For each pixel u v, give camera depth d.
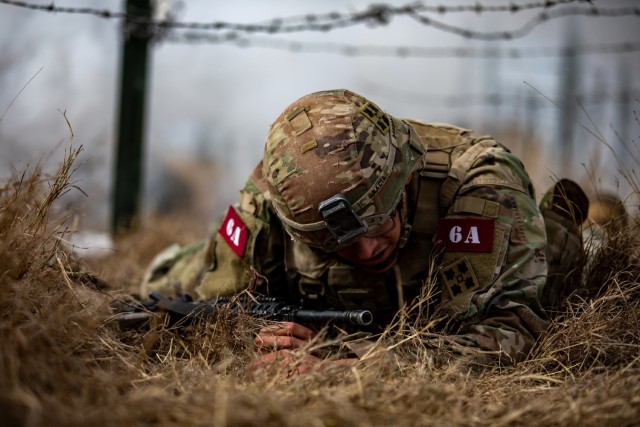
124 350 6.00
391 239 6.46
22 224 6.05
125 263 11.09
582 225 7.83
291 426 4.53
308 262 7.16
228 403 4.71
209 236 8.13
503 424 4.96
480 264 6.51
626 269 7.30
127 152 14.54
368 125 6.31
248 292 6.68
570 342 6.42
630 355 6.34
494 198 6.64
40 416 4.37
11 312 5.41
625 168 7.68
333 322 6.39
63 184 6.33
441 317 6.62
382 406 4.96
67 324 5.58
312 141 6.23
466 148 7.04
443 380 5.71
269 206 7.34
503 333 6.28
